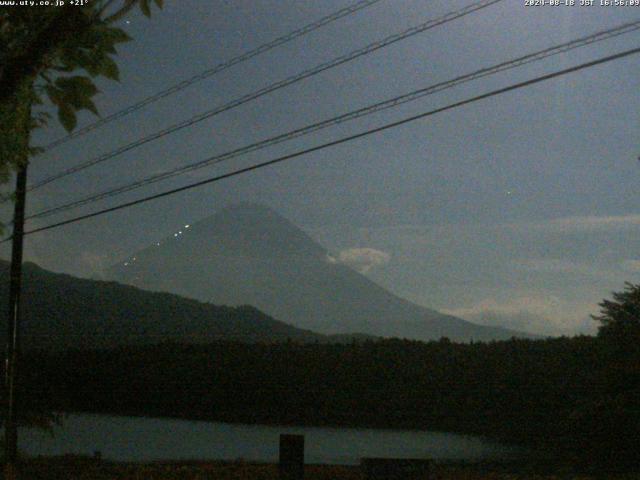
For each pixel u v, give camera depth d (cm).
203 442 3319
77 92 606
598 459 2350
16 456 2155
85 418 4303
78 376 5294
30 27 631
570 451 2728
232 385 4938
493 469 2375
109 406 4878
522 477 2100
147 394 4984
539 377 4097
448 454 2897
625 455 2305
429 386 4478
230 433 3697
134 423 4122
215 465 2262
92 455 2730
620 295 2428
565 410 3105
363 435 3628
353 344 5472
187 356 5584
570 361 4134
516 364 4375
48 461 2281
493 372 4391
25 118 851
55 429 3778
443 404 4203
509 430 3484
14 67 614
